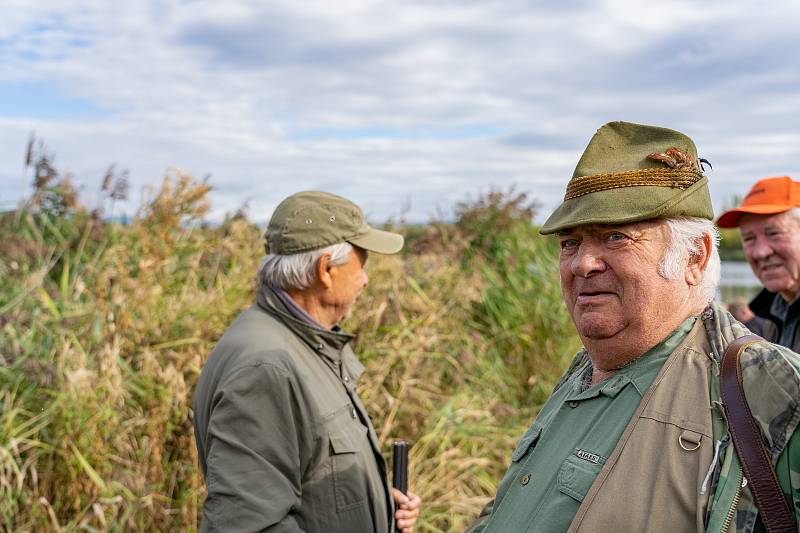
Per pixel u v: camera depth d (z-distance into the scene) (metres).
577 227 1.63
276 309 2.41
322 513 2.18
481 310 6.34
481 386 5.57
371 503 2.32
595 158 1.66
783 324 3.41
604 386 1.63
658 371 1.55
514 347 6.11
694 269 1.62
